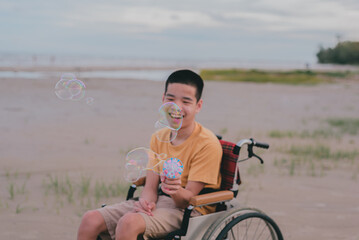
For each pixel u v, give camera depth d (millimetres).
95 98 14133
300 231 3828
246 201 4652
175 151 2605
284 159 6613
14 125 8789
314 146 7809
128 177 2512
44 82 18438
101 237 2418
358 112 14086
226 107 13914
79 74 27281
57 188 4770
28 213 4047
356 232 3844
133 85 20078
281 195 4914
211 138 2541
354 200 4820
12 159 6098
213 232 2324
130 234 2227
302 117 12336
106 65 47969
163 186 2309
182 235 2283
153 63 67500
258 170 6035
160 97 15625
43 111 10836
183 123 2521
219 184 2570
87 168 5789
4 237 3484
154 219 2324
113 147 7172
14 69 30406
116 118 10430
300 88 24141
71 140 7578
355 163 6602
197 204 2277
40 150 6727
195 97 2523
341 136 9109
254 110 13484
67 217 3984
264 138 8516
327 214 4316
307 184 5414
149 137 8242
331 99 18297
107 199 4496
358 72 45031
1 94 13625
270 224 2596
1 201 4344
